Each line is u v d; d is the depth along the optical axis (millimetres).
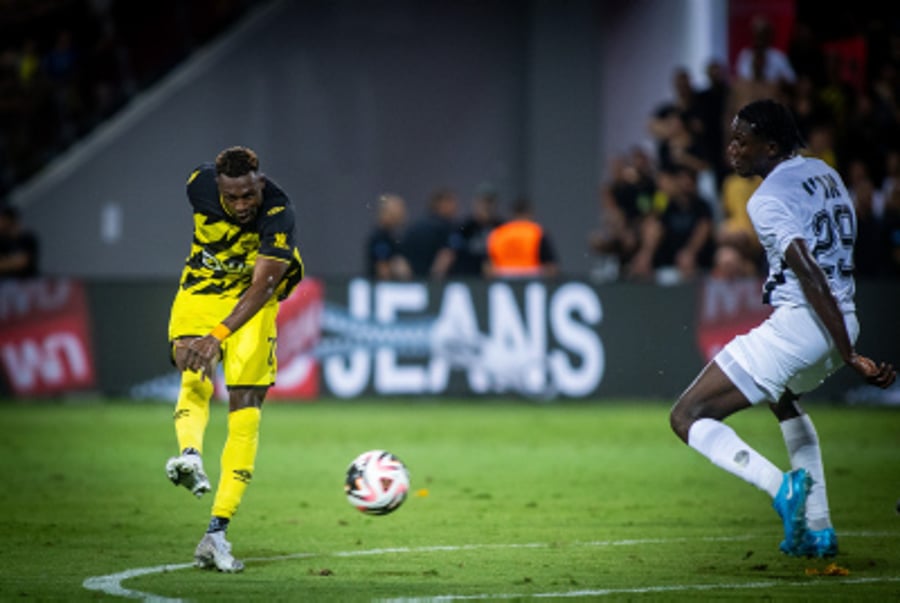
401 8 88250
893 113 71688
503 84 90938
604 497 34000
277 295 23953
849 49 77375
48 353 64812
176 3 88250
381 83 87938
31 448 46125
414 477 38531
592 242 74500
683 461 42875
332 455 44406
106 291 65000
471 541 26625
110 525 28953
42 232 78875
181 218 82000
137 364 65000
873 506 32062
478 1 90375
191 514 30781
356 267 87438
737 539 26891
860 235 64812
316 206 86312
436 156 89688
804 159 23109
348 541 26625
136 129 80938
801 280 21812
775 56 70438
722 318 64312
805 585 21562
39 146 82500
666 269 68812
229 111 83438
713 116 70938
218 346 22094
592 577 22391
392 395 64625
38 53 86812
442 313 64625
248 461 23406
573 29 90000
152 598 20312
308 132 85938
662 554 24906
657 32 85688
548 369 64688
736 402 22828
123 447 46562
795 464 24250
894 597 20500
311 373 64750
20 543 26328
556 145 90062
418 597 20438
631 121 87875
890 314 63344
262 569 23188
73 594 20688
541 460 43188
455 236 69438
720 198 70875
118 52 86375
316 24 86125
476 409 62312
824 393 64875
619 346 64750
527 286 64812
